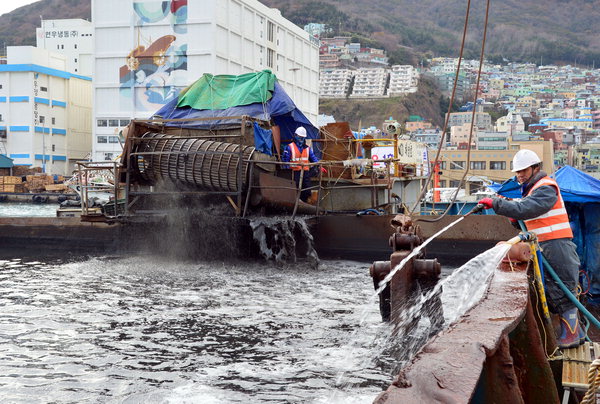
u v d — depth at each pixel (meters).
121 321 8.76
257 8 78.50
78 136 101.56
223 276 13.52
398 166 21.89
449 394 2.09
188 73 71.50
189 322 8.73
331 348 7.33
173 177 15.37
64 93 98.56
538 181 5.40
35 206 60.88
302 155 16.27
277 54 84.75
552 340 4.76
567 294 4.84
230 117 15.25
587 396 3.01
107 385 5.96
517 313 3.11
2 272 13.96
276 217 15.46
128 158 15.62
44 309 9.57
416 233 7.93
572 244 5.42
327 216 16.48
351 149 18.55
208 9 69.94
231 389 5.84
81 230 18.28
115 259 16.56
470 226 15.16
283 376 6.27
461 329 2.82
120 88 74.00
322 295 11.04
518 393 2.91
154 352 7.16
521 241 4.81
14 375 6.25
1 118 91.62
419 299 7.57
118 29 73.38
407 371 2.30
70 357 6.92
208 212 15.81
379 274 7.93
